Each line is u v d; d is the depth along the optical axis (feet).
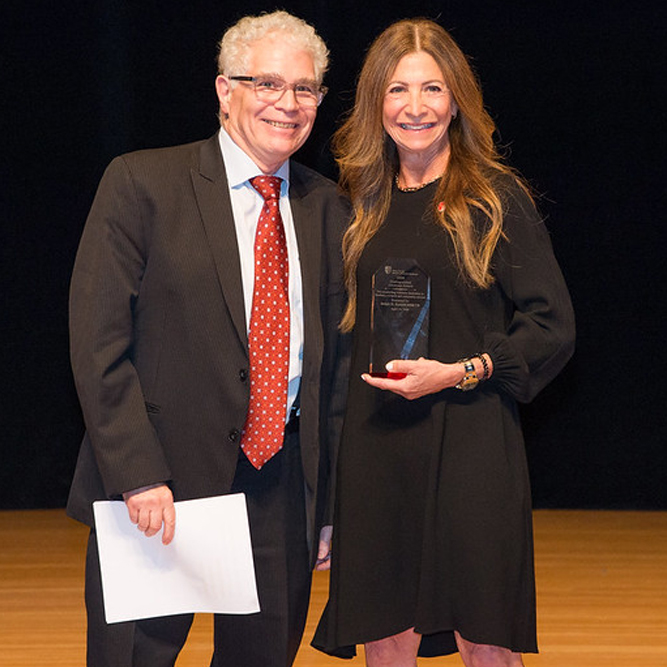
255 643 8.71
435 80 8.73
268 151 8.29
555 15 20.04
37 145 20.43
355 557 8.78
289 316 8.36
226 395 8.16
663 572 17.22
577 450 21.26
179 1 20.17
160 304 8.16
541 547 18.84
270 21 8.35
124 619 8.11
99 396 7.94
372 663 9.35
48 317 20.83
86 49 20.25
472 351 8.61
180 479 8.25
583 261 20.57
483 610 8.46
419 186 8.96
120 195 8.13
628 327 20.72
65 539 19.43
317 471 8.56
